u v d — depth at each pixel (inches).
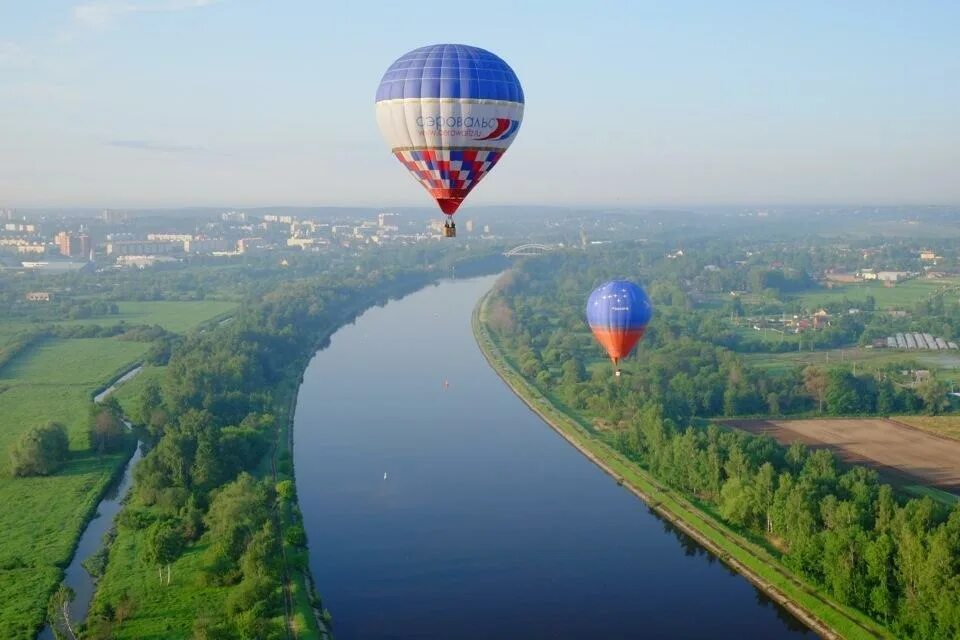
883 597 4261.8
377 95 4635.8
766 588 4879.4
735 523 5492.1
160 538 4948.3
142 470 6063.0
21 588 4771.2
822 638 4416.8
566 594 4909.0
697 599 4852.4
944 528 4185.5
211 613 4416.8
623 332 6072.8
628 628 4571.9
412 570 5167.3
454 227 4916.3
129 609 4426.7
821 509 4899.1
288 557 5059.1
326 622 4557.1
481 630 4552.2
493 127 4522.6
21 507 5954.7
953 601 3882.9
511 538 5610.2
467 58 4458.7
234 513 5142.7
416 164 4687.5
